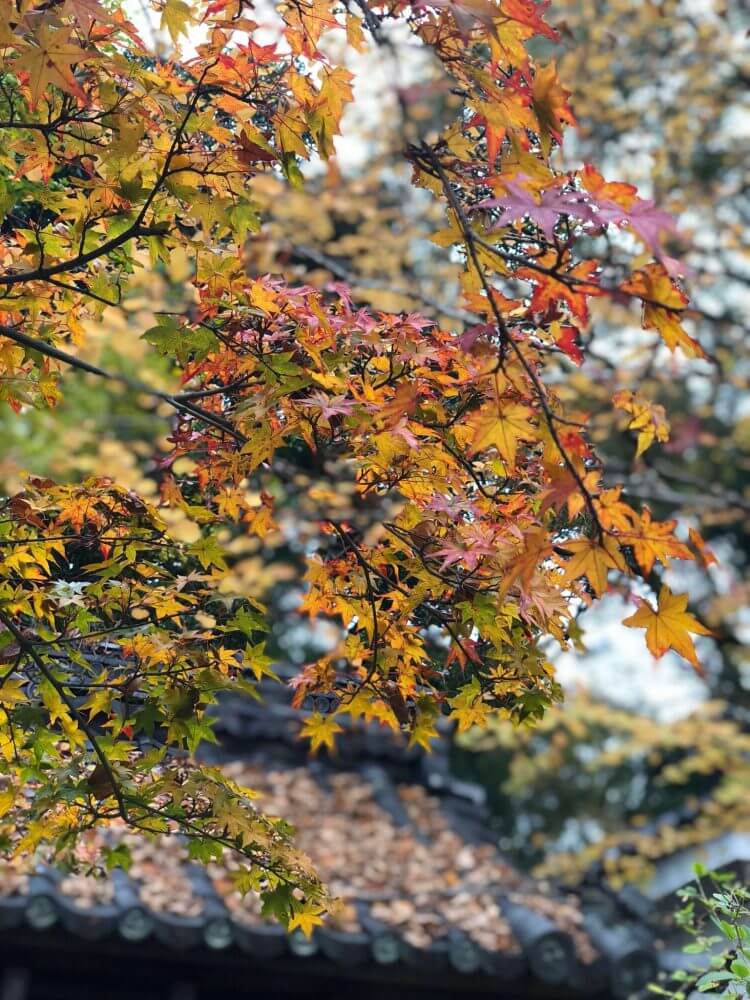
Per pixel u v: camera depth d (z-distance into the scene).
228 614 2.45
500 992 4.60
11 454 6.20
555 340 1.98
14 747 2.32
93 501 2.34
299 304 2.09
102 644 2.42
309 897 2.32
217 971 4.47
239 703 5.98
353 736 6.11
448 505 2.10
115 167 2.04
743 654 10.27
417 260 7.11
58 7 1.93
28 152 2.24
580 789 12.66
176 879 4.41
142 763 2.34
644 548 1.70
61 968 4.33
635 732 10.83
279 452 3.78
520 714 2.39
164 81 2.07
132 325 4.51
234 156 2.09
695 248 8.12
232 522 2.66
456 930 4.56
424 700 2.39
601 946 4.66
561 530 2.29
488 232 1.95
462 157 1.95
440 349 2.14
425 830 5.62
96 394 6.04
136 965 4.41
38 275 2.10
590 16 8.05
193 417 2.44
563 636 2.25
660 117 8.77
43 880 4.06
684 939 4.89
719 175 9.48
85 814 2.32
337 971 4.39
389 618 2.35
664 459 11.62
